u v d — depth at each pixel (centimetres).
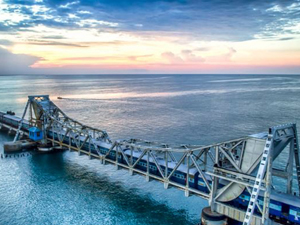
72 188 5391
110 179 5809
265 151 2989
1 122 10656
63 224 4200
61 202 4847
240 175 3312
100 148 6234
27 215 4441
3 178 5909
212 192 3672
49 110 8162
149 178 4875
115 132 9481
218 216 3603
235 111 12925
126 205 4738
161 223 4216
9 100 18612
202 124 10281
